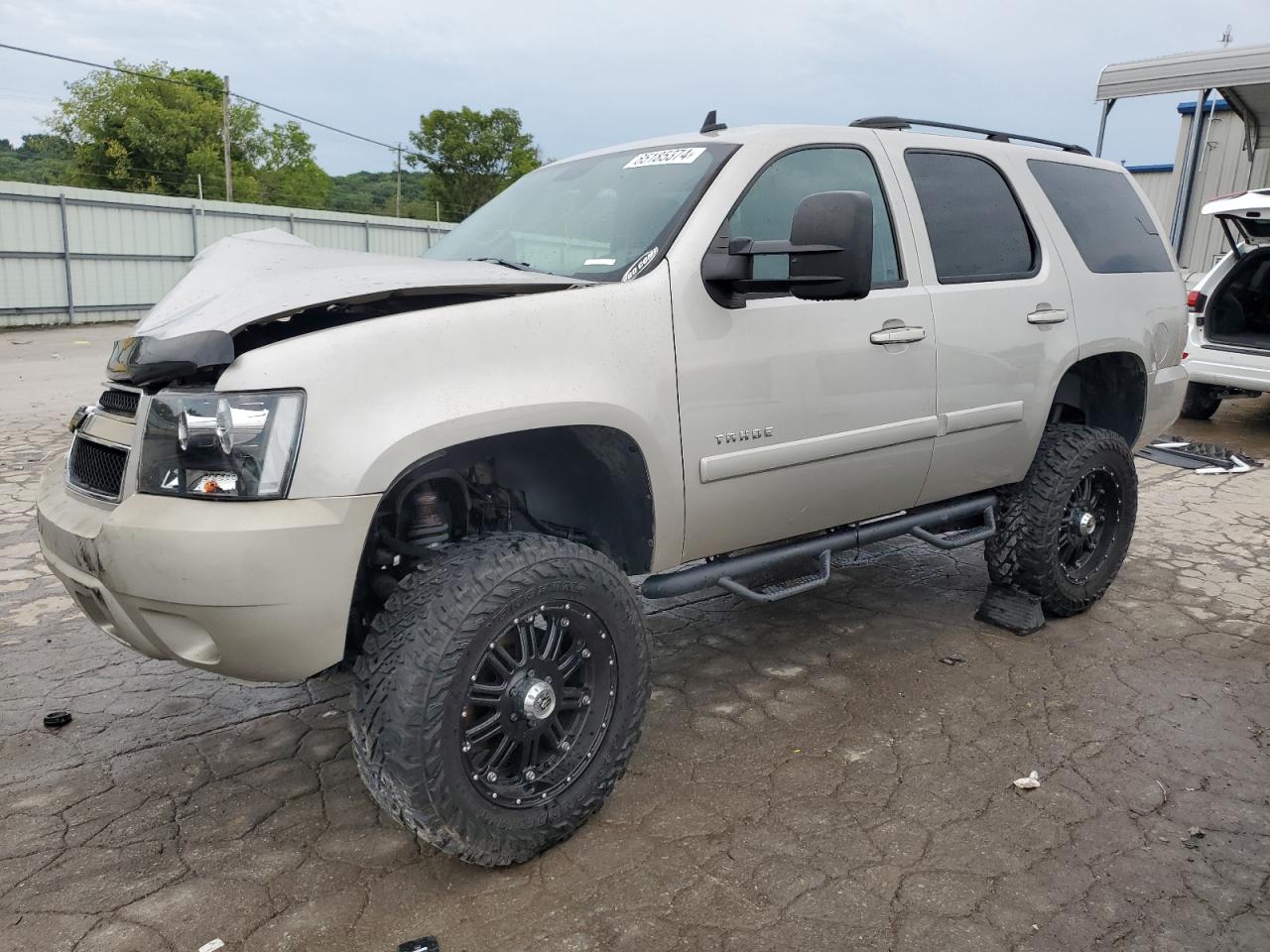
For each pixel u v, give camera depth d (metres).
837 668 3.89
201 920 2.41
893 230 3.54
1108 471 4.27
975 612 4.47
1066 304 4.09
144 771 3.13
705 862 2.62
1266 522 6.04
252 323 2.28
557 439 2.85
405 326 2.38
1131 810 2.86
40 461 7.32
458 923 2.39
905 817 2.83
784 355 3.10
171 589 2.22
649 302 2.80
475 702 2.48
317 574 2.25
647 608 4.61
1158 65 11.24
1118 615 4.46
